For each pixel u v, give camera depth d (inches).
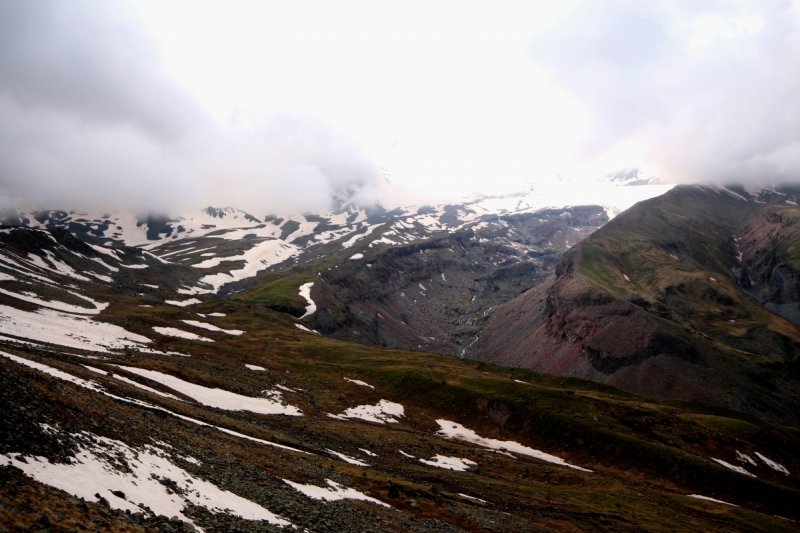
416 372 6702.8
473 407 5836.6
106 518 925.8
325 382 6195.9
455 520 2213.3
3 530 727.1
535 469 4234.7
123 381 2881.4
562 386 7716.5
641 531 2987.2
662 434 5733.3
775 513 4453.7
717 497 4566.9
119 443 1379.2
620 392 7770.7
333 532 1453.0
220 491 1409.9
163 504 1134.4
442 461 3875.5
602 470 4854.8
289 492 1699.1
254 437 2608.3
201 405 3225.9
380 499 2191.2
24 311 5231.3
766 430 6929.1
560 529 2632.9
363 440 3777.1
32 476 951.0
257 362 6323.8
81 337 4781.0
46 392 1449.3
